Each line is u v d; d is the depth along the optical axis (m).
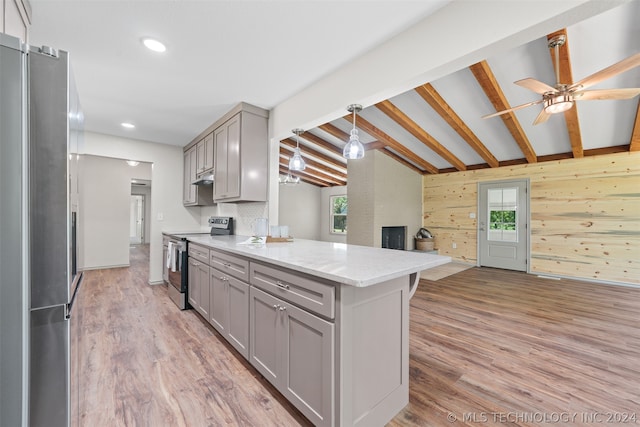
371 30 1.88
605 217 4.55
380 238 5.89
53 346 1.02
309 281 1.45
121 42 1.99
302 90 2.75
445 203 6.54
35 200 0.97
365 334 1.42
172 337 2.55
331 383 1.33
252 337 1.96
